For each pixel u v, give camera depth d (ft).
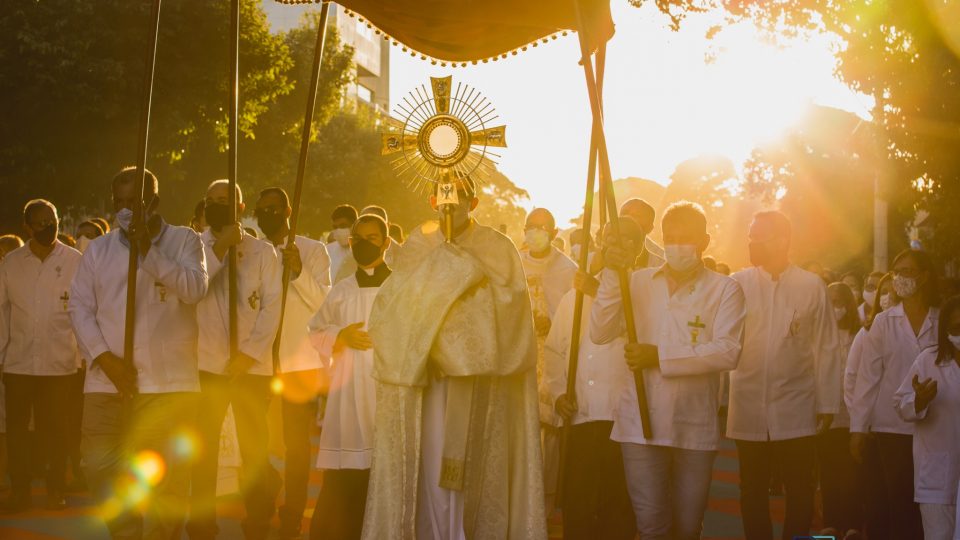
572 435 28.40
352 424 29.35
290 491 32.86
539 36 29.25
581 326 28.96
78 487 42.22
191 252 27.68
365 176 181.27
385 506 22.09
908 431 30.81
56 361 38.22
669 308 24.90
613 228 24.86
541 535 22.48
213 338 30.81
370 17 29.53
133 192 27.02
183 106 108.78
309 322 30.60
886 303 34.53
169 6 107.86
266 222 33.55
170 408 27.35
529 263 34.76
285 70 123.34
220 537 33.30
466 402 21.99
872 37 46.47
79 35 104.27
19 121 102.89
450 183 22.22
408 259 22.48
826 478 33.53
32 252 38.52
